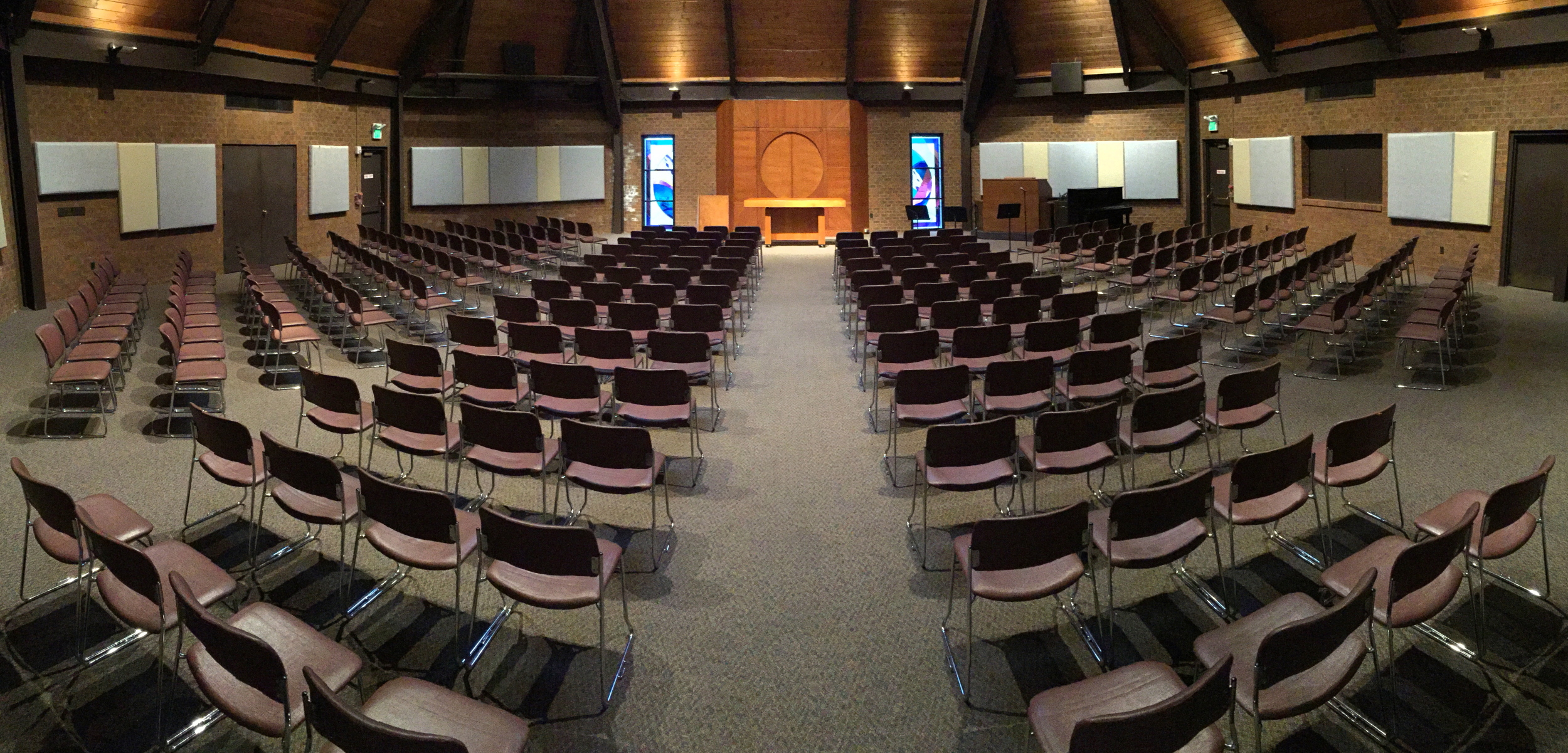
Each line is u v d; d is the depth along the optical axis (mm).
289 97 16062
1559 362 8758
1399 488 5797
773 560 5051
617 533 5387
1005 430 4984
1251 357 9289
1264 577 4742
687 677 3980
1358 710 3697
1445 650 4090
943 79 20641
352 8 15211
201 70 13766
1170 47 18156
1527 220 12602
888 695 3850
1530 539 5055
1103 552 4180
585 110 20625
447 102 19156
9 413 7484
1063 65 19078
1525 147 12531
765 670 4031
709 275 10742
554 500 5832
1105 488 5973
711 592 4699
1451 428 6949
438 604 4578
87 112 12609
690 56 19828
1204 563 4914
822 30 19312
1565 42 11734
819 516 5617
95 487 5961
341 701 2670
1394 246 14703
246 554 5035
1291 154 16547
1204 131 18750
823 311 12172
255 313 10984
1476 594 4523
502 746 3027
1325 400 7770
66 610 4477
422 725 3100
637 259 12180
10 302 11375
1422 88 13891
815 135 20250
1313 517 5414
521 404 7355
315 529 5367
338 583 4746
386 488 4023
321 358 9328
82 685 3900
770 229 20266
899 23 19266
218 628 2939
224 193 15023
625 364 7547
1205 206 19188
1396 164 14328
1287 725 3627
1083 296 8555
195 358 7625
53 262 12227
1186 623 4355
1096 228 16156
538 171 20172
